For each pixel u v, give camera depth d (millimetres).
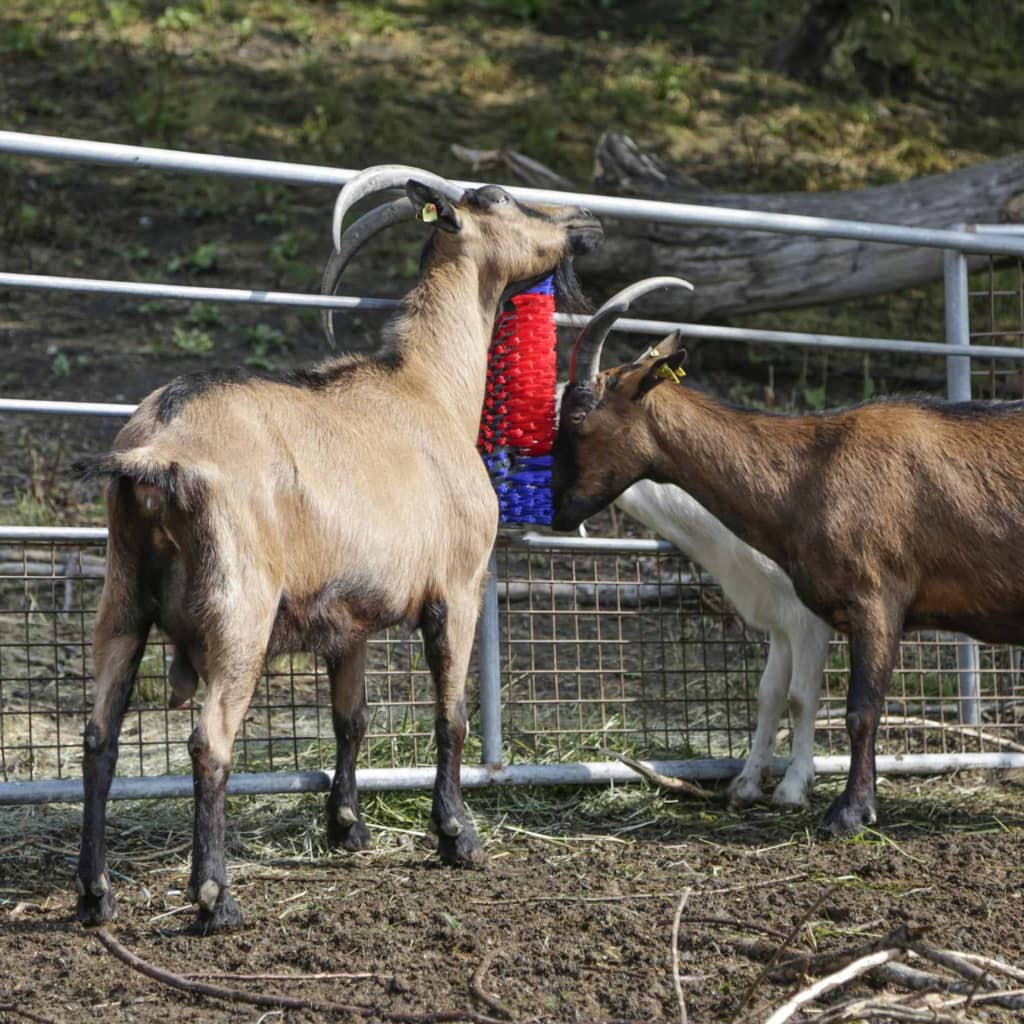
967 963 4613
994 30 22422
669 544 7574
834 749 8195
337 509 5285
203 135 16312
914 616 6828
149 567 5090
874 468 6672
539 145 16750
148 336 13141
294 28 19375
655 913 5441
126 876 5887
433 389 6066
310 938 5168
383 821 6699
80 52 18047
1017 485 6594
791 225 7324
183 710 8320
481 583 6027
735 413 6891
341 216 6105
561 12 21312
